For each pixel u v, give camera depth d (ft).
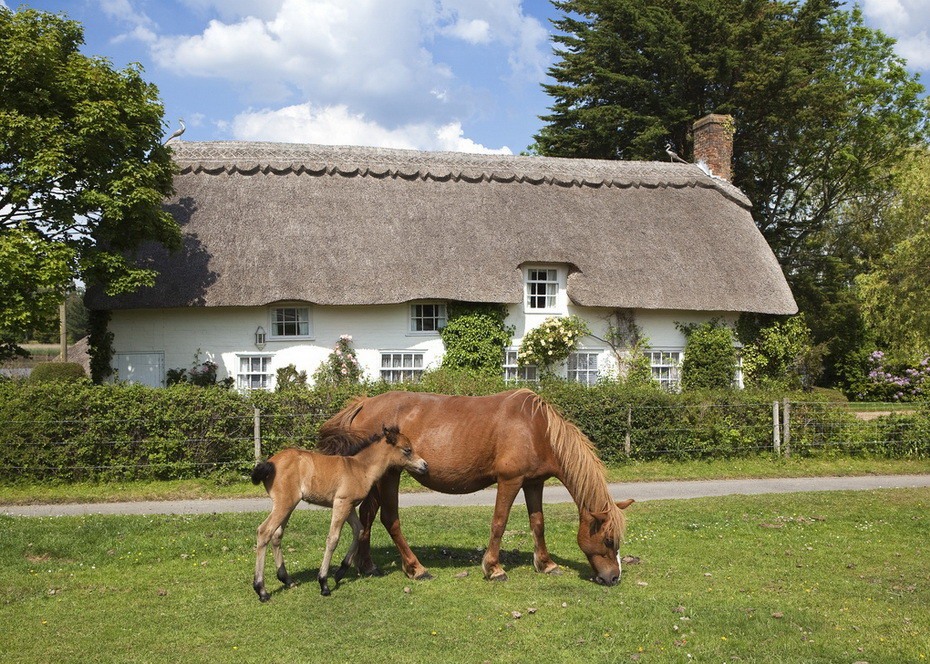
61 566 26.58
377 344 68.49
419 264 68.03
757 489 46.24
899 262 83.46
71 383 45.55
